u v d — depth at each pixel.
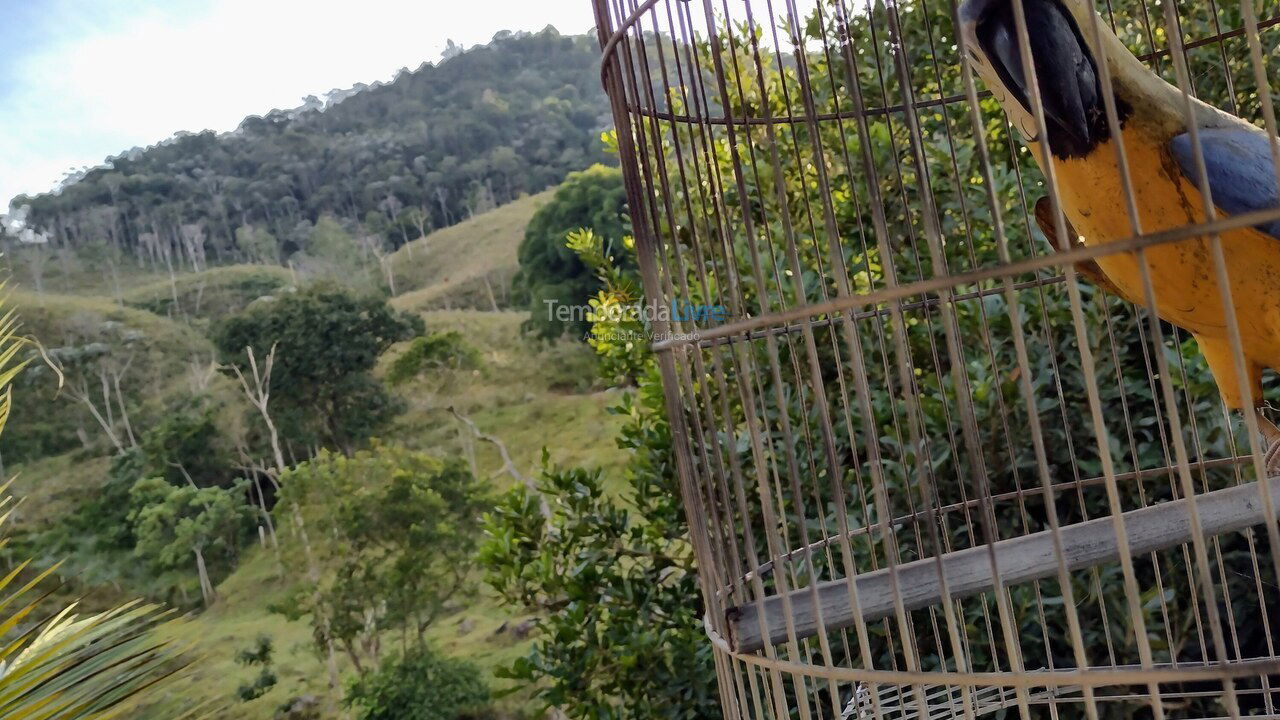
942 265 1.44
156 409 50.59
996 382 2.85
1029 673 1.45
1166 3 1.33
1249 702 4.06
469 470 30.67
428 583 25.80
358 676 24.95
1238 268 1.91
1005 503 4.29
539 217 50.00
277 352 47.12
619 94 2.20
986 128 4.82
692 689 4.91
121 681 2.95
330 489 27.73
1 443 47.00
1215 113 1.97
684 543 5.39
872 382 4.56
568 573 5.76
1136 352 4.33
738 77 1.85
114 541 40.16
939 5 4.96
